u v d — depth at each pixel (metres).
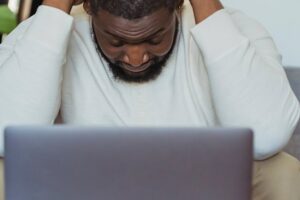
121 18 1.04
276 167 1.15
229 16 1.19
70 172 0.69
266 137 1.16
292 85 1.99
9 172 0.70
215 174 0.70
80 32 1.27
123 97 1.26
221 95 1.16
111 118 1.27
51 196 0.70
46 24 1.16
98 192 0.70
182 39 1.27
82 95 1.28
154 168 0.70
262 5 2.26
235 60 1.15
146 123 1.26
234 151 0.69
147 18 1.04
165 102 1.27
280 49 2.29
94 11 1.08
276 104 1.17
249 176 0.70
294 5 2.23
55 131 0.69
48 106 1.17
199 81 1.26
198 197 0.70
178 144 0.69
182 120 1.27
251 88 1.16
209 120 1.26
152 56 1.12
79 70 1.28
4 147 0.70
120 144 0.69
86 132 0.69
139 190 0.70
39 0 2.12
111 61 1.17
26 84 1.15
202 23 1.16
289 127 1.18
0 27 2.21
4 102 1.15
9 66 1.17
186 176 0.70
